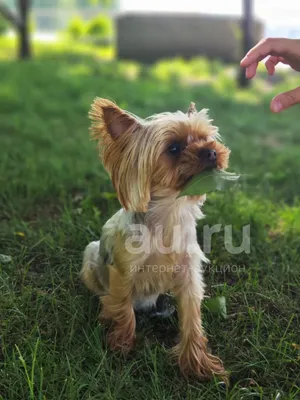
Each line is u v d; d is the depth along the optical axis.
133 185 0.59
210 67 3.50
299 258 0.83
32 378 0.54
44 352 0.60
